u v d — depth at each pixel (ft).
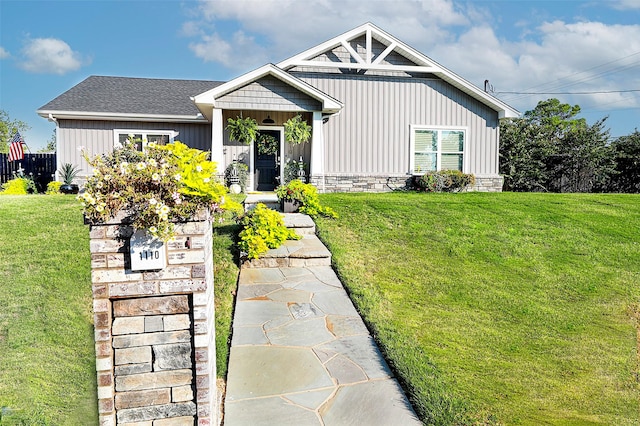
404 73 45.03
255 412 9.88
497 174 47.42
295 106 39.19
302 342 13.12
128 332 8.00
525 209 30.53
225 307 15.55
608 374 12.13
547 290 17.81
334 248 21.40
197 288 8.11
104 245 7.81
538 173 66.08
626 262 20.99
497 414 10.12
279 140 45.34
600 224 27.04
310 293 16.85
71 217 25.41
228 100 38.09
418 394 10.61
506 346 13.46
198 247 8.11
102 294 7.82
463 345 13.37
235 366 11.73
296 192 28.48
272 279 18.25
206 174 8.40
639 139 61.93
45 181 54.03
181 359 8.18
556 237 24.34
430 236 23.93
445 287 17.74
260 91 38.55
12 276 17.42
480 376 11.72
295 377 11.30
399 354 12.36
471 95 46.24
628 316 15.75
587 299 17.11
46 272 17.81
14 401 10.82
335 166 44.19
